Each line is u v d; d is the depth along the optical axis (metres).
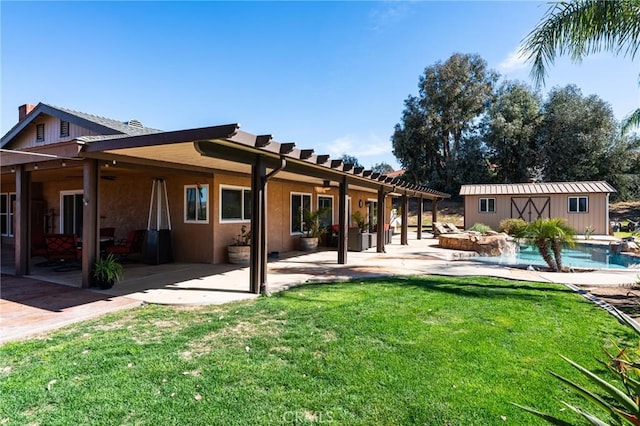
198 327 4.56
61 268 9.03
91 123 9.15
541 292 6.37
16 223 7.97
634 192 30.52
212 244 9.67
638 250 12.75
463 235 14.35
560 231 8.69
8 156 7.94
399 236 20.95
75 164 7.09
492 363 3.51
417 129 35.62
